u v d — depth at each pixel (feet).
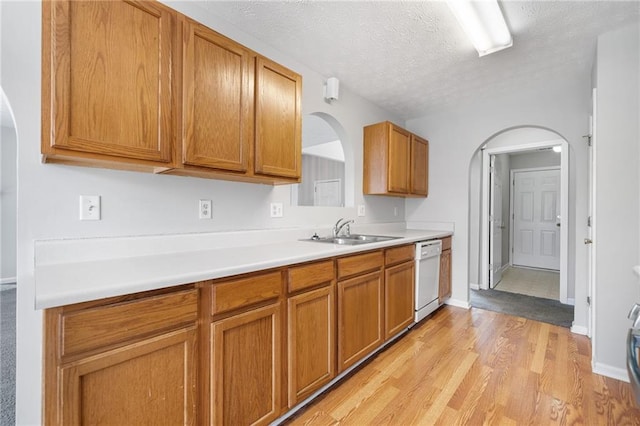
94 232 4.42
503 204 17.24
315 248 5.89
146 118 4.03
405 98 9.82
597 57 6.35
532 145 12.31
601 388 5.67
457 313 9.94
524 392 5.56
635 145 5.93
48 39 3.31
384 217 10.97
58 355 2.72
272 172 5.67
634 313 3.43
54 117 3.34
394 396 5.47
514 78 8.33
